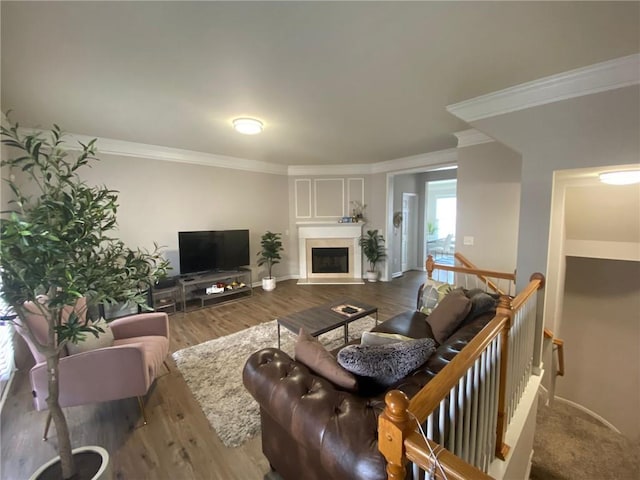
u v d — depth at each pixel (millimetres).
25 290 1059
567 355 4168
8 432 1903
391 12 1445
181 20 1492
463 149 3684
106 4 1363
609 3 1372
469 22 1524
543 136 2236
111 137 3670
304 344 1612
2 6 1347
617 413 3807
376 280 6055
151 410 2094
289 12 1439
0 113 2463
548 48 1763
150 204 4215
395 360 1361
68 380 1807
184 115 2877
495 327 1398
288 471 1439
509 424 1824
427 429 879
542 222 2287
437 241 8820
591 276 3922
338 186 6082
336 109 2756
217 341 3186
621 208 2980
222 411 2076
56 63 1893
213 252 4578
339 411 1142
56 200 1067
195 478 1577
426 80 2176
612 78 1923
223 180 5027
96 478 1227
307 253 6160
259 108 2713
